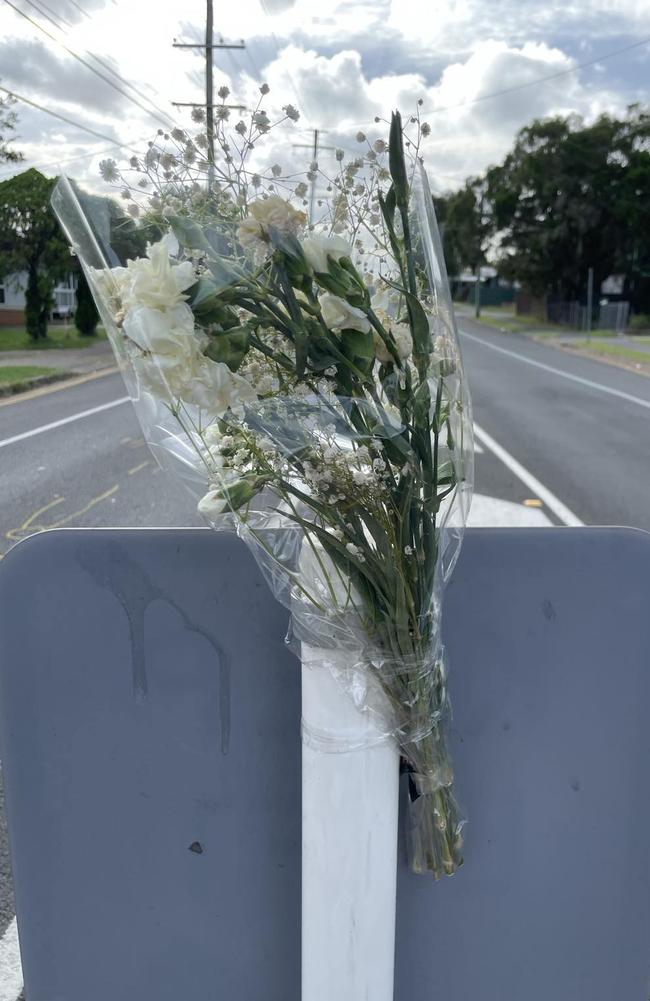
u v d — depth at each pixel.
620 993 1.60
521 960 1.58
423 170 1.18
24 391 14.45
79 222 1.13
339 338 1.12
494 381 16.78
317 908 1.38
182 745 1.50
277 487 1.21
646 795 1.52
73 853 1.54
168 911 1.57
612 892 1.55
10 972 2.20
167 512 6.52
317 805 1.34
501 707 1.48
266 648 1.46
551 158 38.28
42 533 1.44
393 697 1.30
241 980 1.60
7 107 18.80
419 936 1.55
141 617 1.45
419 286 1.19
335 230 1.14
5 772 1.51
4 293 23.77
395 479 1.20
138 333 1.05
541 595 1.45
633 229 37.59
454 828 1.42
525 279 41.28
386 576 1.25
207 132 1.11
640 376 18.48
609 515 6.63
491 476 7.91
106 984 1.60
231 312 1.09
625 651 1.47
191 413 1.20
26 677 1.47
